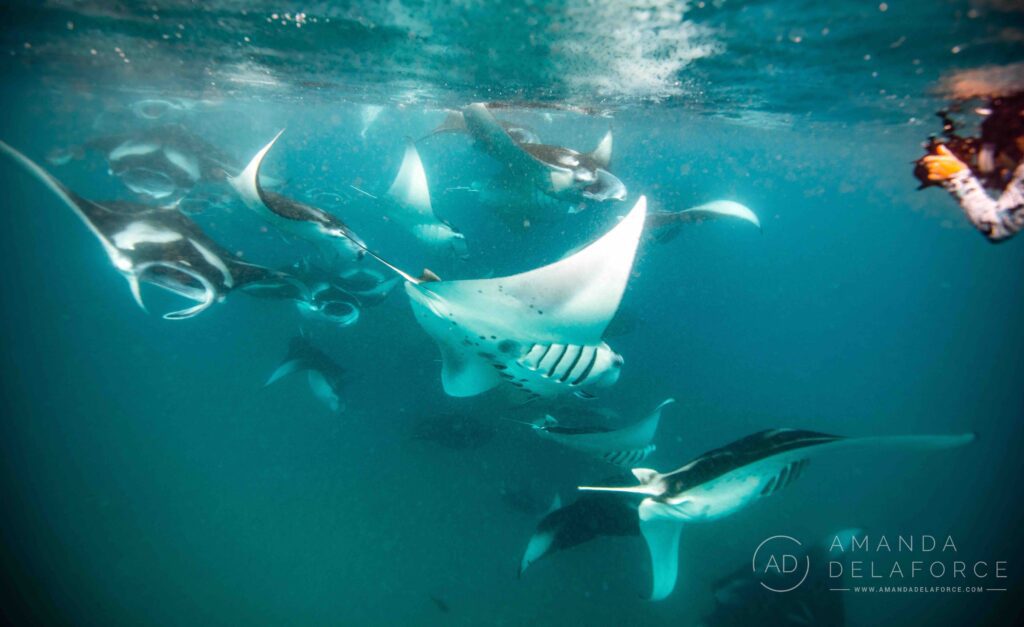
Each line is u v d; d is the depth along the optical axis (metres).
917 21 5.18
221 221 15.69
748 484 3.88
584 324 3.61
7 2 6.60
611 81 8.97
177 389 11.42
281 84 12.39
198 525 8.41
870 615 7.96
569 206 7.89
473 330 3.92
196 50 8.80
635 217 3.25
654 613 6.89
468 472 8.81
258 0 5.95
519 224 8.74
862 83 8.21
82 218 4.08
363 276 8.84
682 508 3.97
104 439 10.16
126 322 14.31
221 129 24.75
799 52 6.55
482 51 7.29
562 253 12.00
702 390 13.29
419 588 7.29
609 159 7.93
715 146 26.08
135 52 9.30
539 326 3.67
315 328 11.46
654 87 9.50
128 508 8.75
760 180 55.00
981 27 5.12
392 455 9.26
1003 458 13.42
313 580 7.48
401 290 11.85
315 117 22.66
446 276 11.77
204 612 7.09
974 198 2.88
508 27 6.13
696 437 10.99
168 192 7.95
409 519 8.26
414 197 7.79
